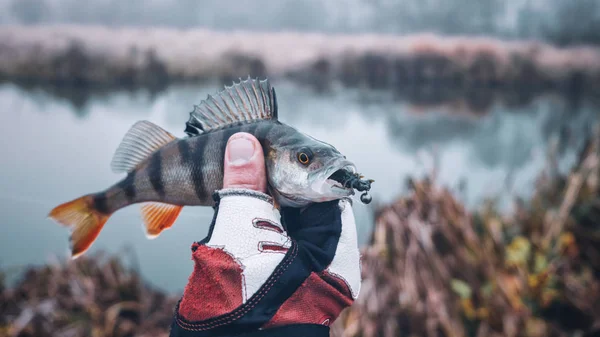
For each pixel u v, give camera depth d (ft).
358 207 1.27
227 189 1.04
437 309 2.78
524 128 7.22
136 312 3.43
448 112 8.00
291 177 1.08
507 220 3.66
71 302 3.40
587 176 3.67
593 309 2.99
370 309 2.77
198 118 1.23
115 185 1.24
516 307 2.92
